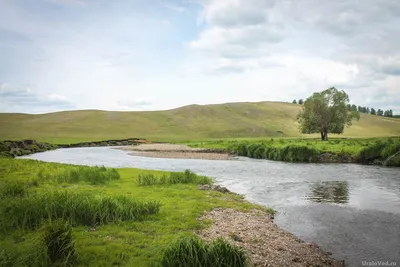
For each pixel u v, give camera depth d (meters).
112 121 188.50
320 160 50.88
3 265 9.48
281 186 28.62
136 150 86.00
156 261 10.56
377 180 31.72
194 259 9.63
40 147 90.31
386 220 17.72
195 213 17.14
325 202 22.22
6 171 30.86
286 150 54.59
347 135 176.12
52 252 10.36
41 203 14.37
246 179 32.75
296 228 16.39
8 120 186.75
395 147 45.56
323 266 11.66
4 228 12.84
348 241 14.51
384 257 12.73
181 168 43.03
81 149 95.75
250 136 175.25
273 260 11.80
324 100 89.19
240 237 14.11
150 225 14.63
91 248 11.59
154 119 199.38
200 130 179.88
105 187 23.58
